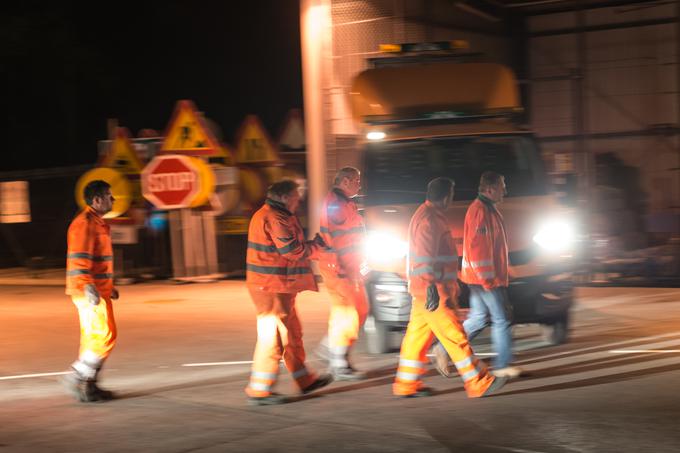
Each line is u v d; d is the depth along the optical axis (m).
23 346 13.67
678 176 24.94
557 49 26.39
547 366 10.77
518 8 26.33
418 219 9.34
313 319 15.27
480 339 13.11
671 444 7.49
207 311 16.62
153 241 24.62
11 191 22.39
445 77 13.86
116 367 11.88
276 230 9.36
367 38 20.67
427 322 9.34
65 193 37.62
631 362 10.75
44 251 30.03
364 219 12.09
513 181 12.56
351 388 10.04
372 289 11.62
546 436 7.83
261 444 7.93
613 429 7.96
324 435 8.13
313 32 19.84
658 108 25.30
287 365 9.70
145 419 8.96
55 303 18.64
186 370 11.49
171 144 20.00
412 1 21.81
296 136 21.47
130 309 17.25
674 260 19.39
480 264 9.93
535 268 11.42
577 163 21.45
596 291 17.50
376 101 13.80
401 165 12.84
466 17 24.25
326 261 10.43
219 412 9.13
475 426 8.23
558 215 11.88
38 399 10.08
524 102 26.81
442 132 13.17
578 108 21.75
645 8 25.19
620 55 25.73
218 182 20.45
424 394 9.49
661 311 14.83
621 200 23.27
